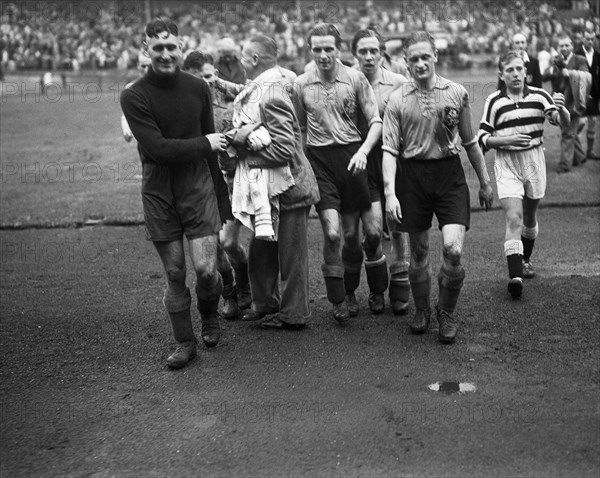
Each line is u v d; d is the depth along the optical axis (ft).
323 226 19.89
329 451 13.96
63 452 14.34
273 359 18.19
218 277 18.63
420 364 17.60
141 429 15.10
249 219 19.02
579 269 24.43
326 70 19.69
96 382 17.35
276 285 20.61
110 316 21.65
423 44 18.12
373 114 19.88
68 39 129.59
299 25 130.00
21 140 56.85
